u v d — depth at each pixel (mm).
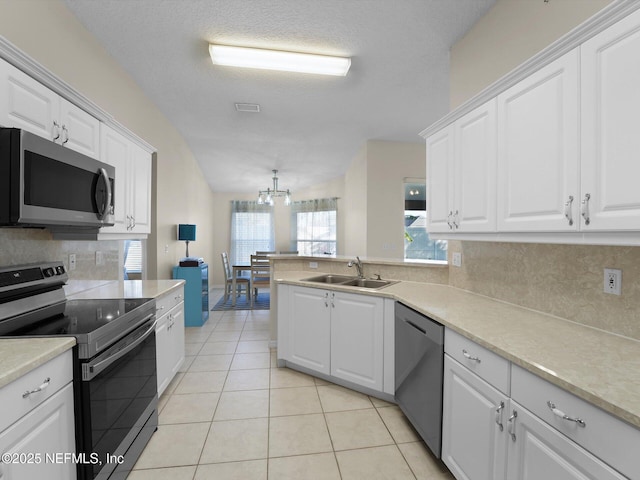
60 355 1129
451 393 1443
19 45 1616
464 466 1339
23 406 956
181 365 2600
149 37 2281
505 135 1410
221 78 2842
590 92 1021
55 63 1881
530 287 1663
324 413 2068
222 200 7102
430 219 2059
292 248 7020
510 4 1824
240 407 2139
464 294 2090
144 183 2473
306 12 2023
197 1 1938
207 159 5289
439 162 1955
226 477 1527
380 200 4441
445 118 1835
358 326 2273
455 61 2350
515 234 1381
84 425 1219
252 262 5207
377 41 2307
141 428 1687
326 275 3043
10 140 1215
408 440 1807
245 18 2078
